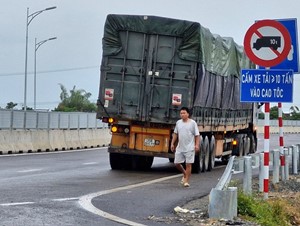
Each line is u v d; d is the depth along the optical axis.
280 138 19.69
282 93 13.76
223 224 11.18
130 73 21.06
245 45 13.94
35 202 12.78
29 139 32.94
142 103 21.00
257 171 22.78
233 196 11.59
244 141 31.38
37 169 21.36
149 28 20.89
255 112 33.28
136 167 23.05
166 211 12.36
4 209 11.76
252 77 13.86
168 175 20.75
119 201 13.44
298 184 19.02
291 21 16.56
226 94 25.89
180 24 20.77
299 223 13.77
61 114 37.25
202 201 13.85
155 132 21.11
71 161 25.98
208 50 22.25
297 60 16.58
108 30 21.17
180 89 20.80
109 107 21.19
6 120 31.47
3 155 29.19
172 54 20.88
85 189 15.38
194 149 17.34
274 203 13.81
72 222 10.73
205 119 22.59
